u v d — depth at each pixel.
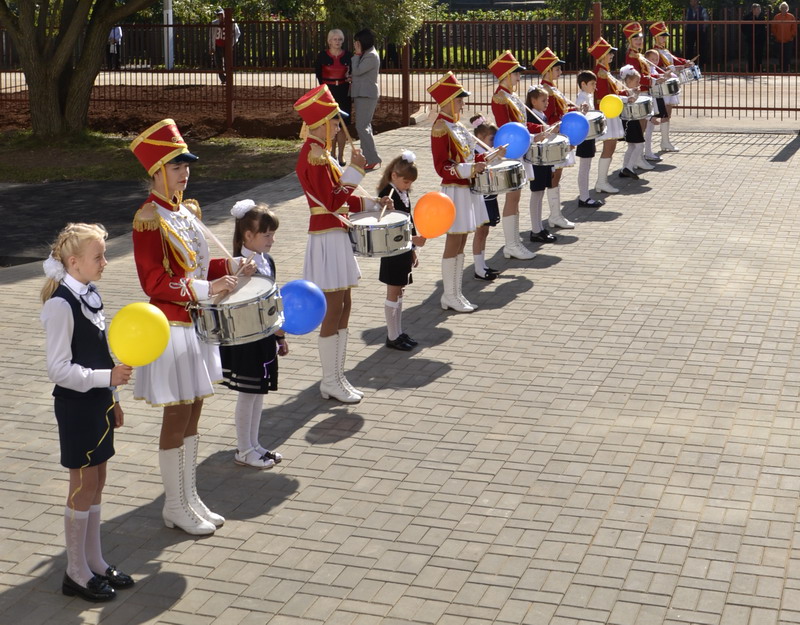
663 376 8.46
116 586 5.81
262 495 6.80
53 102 20.97
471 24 22.25
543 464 7.07
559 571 5.82
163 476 6.34
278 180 16.94
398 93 24.06
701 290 10.55
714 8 32.72
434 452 7.30
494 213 11.09
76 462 5.55
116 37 26.61
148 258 5.99
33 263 12.41
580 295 10.52
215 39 23.42
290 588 5.76
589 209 14.01
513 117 11.55
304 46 23.06
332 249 7.95
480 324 9.80
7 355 9.30
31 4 20.52
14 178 17.61
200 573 5.94
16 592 5.79
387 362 8.95
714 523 6.25
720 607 5.45
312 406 8.12
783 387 8.18
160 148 5.95
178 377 6.09
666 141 17.48
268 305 6.18
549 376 8.55
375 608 5.55
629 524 6.28
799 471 6.85
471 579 5.78
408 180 8.99
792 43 24.98
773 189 14.75
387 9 21.23
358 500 6.69
